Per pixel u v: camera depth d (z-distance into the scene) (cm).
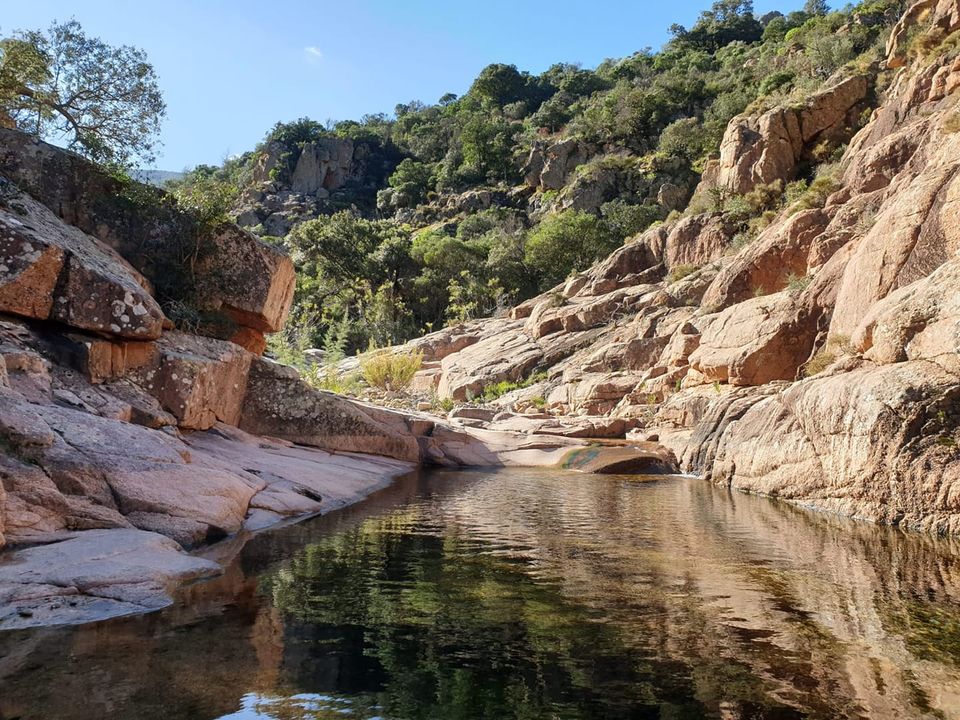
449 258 6619
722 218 3350
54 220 1171
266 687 335
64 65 1546
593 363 2600
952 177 1189
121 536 598
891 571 583
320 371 3084
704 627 435
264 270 1510
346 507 955
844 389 922
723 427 1378
